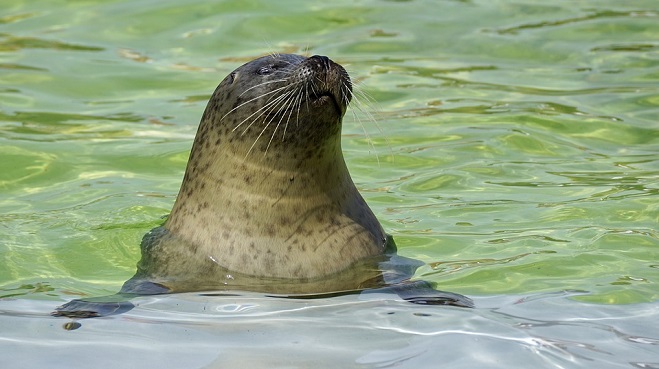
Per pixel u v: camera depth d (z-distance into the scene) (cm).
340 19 5169
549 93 4369
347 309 2561
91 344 2392
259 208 2761
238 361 2302
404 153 3822
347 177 2902
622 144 3884
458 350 2339
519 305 2594
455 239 3056
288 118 2688
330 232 2777
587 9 5297
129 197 3416
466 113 4181
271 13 5212
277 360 2303
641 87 4400
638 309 2566
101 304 2586
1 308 2617
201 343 2392
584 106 4231
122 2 5347
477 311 2544
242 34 4978
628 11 5256
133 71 4603
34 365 2292
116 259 2959
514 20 5178
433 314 2520
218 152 2833
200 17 5162
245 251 2739
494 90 4416
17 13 5228
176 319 2516
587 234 3072
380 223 3159
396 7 5328
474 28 5078
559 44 4891
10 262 2923
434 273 2808
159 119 4138
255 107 2747
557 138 3941
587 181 3525
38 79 4497
